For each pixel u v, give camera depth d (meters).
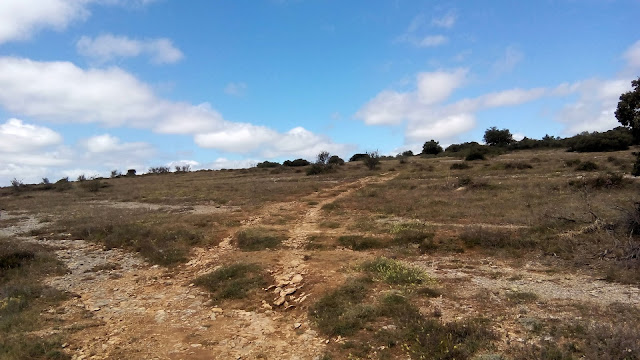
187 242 15.06
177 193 32.25
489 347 5.98
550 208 16.12
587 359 5.39
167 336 7.40
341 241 14.02
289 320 8.04
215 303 9.21
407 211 18.61
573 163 32.09
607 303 7.73
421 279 9.50
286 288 9.59
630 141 45.25
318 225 17.05
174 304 9.25
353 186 31.08
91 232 17.30
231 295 9.54
